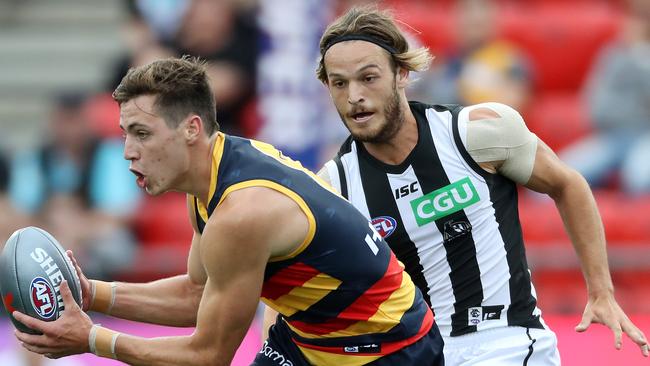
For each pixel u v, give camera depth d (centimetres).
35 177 3122
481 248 1703
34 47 4116
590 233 1727
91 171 3145
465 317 1711
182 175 1502
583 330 1700
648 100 3366
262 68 3064
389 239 1714
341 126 3072
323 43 1653
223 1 3186
